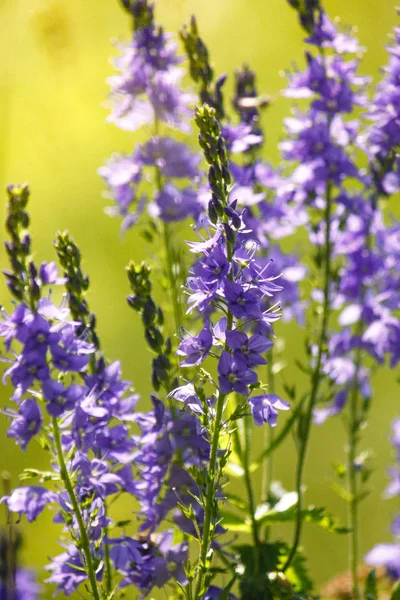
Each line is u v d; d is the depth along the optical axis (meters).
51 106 9.15
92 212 10.84
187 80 7.68
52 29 6.98
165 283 6.90
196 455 5.23
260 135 7.20
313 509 6.30
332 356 7.16
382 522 9.20
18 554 5.23
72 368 4.60
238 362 4.39
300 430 6.36
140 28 7.11
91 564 4.68
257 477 9.26
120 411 5.14
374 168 6.88
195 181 7.11
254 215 7.02
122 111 7.21
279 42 11.53
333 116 6.91
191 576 4.62
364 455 7.27
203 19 11.07
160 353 5.47
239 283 4.41
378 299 7.04
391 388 10.20
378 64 11.62
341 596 7.01
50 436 4.80
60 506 4.64
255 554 6.30
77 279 5.30
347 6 11.70
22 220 4.79
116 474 5.08
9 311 8.54
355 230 7.09
